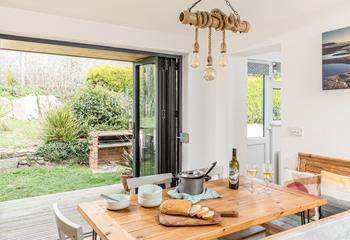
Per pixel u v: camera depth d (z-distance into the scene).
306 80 2.87
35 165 6.35
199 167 3.91
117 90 7.13
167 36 3.59
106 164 6.70
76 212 3.71
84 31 3.02
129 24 3.24
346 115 2.55
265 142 4.77
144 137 4.25
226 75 3.88
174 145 3.96
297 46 2.94
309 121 2.85
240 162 4.04
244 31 1.90
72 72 6.69
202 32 3.62
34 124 6.35
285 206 1.81
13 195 4.58
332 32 2.60
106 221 1.59
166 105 3.93
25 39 2.85
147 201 1.80
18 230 3.16
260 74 4.70
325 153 2.73
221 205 1.84
